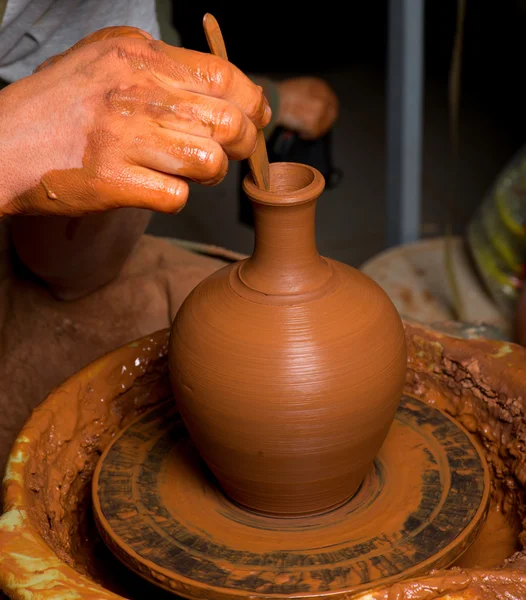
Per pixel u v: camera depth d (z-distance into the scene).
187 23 3.17
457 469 1.29
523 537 1.27
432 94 5.30
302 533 1.18
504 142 4.73
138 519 1.22
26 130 0.98
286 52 5.62
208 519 1.23
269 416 1.09
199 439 1.18
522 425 1.39
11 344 1.75
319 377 1.09
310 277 1.15
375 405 1.12
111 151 0.95
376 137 4.93
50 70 1.00
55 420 1.38
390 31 2.74
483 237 3.01
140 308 1.81
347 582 1.07
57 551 1.19
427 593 0.96
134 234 1.71
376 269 3.01
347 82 5.54
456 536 1.14
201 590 1.07
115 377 1.51
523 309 2.56
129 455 1.37
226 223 4.27
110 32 1.13
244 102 0.97
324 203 4.38
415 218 3.09
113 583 1.34
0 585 1.00
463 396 1.49
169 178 0.96
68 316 1.79
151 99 0.94
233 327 1.13
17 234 1.62
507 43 5.34
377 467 1.31
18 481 1.19
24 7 1.50
